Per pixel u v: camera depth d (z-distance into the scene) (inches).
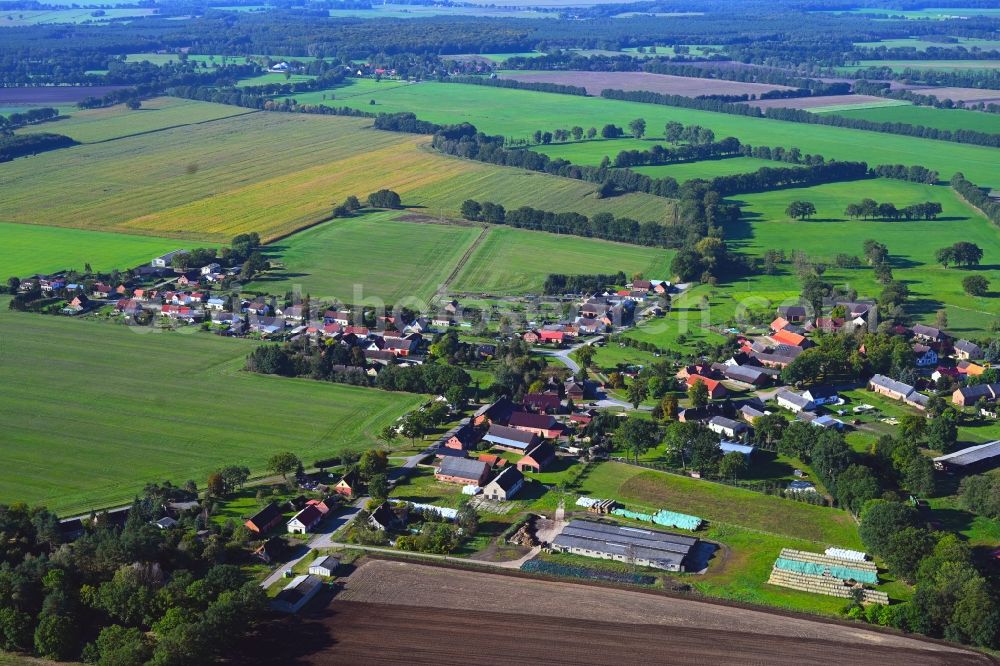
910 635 6392.7
